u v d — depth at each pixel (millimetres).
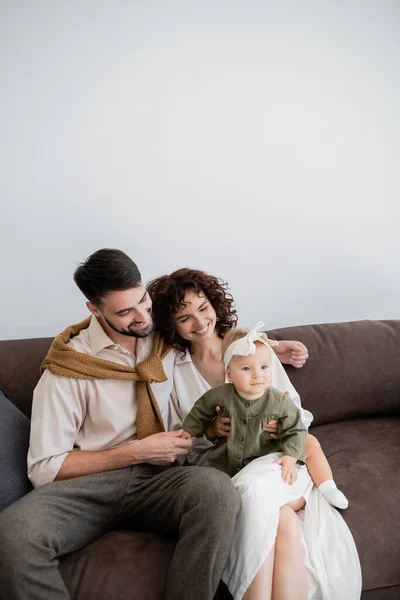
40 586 1268
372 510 1518
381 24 2387
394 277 2598
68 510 1412
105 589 1316
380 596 1432
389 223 2539
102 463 1545
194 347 1798
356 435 1932
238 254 2412
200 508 1330
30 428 1672
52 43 2127
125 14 2170
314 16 2320
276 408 1565
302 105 2365
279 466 1497
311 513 1474
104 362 1628
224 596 1383
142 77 2215
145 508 1517
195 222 2346
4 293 2225
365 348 2039
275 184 2393
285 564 1343
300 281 2496
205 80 2270
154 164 2271
